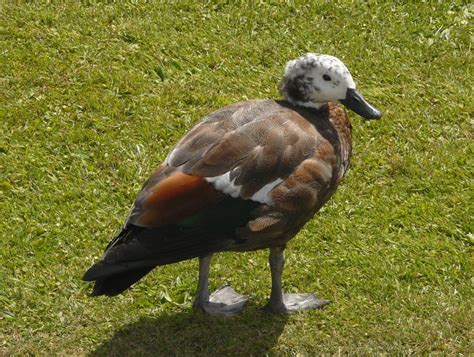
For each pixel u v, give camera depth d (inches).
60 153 348.8
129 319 285.3
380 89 387.5
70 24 411.2
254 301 295.7
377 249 313.3
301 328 283.9
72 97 373.1
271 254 282.2
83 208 326.0
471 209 327.9
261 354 273.7
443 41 412.8
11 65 387.2
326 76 283.7
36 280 297.6
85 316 286.0
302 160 264.8
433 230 320.8
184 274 303.3
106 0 426.3
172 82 386.6
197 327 283.4
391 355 273.6
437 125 369.1
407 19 423.5
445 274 303.3
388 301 294.0
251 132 265.1
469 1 429.7
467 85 390.3
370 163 347.6
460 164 348.5
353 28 419.5
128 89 378.6
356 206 330.0
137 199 257.3
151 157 348.5
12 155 345.7
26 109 365.7
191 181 255.4
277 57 402.0
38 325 283.0
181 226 253.8
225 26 415.8
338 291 298.0
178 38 407.8
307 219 272.5
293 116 274.4
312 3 429.4
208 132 266.4
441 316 285.6
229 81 388.5
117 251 250.4
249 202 258.8
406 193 337.1
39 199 328.8
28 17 412.5
